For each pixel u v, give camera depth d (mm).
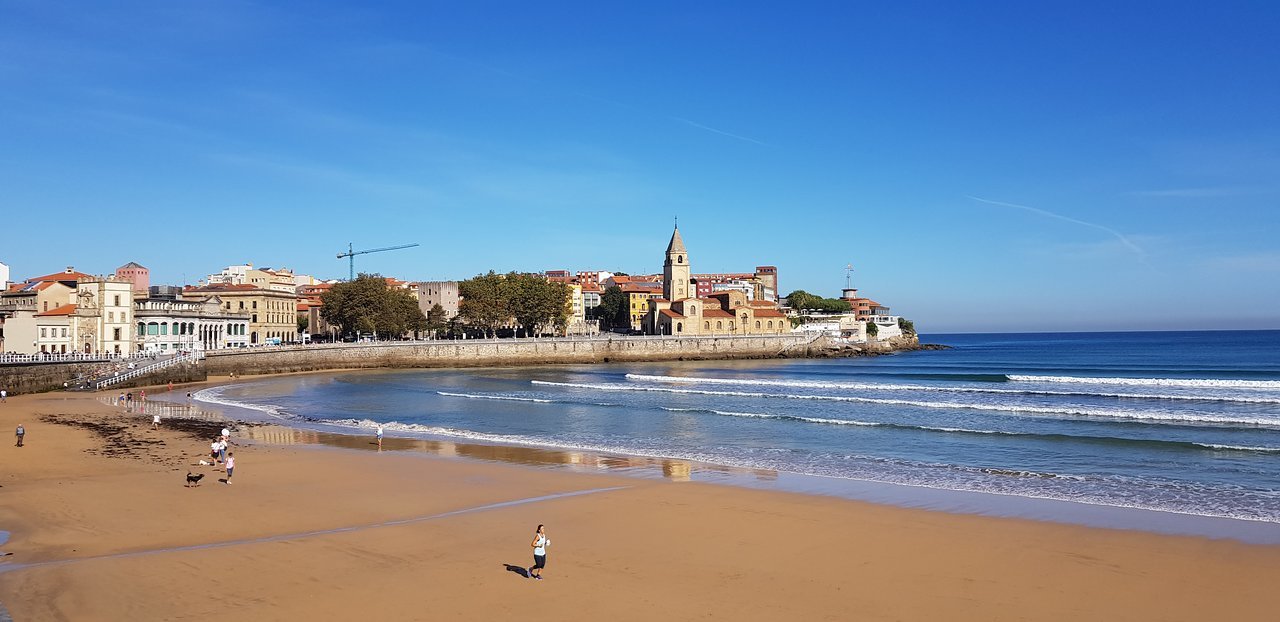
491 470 42531
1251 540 27953
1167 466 42031
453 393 91125
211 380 110750
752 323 197125
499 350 157375
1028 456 45844
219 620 20438
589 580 23938
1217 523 30359
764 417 65188
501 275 187500
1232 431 53281
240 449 48812
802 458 46344
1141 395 74500
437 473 41562
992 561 26031
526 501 34969
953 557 26453
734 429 58750
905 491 36750
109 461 43531
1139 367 136875
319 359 135750
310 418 66625
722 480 39875
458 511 33062
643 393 90812
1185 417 58719
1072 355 196375
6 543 27594
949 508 33281
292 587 22938
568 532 29531
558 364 163500
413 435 56938
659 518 31672
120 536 28641
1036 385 93625
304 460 45188
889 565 25641
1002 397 79875
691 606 21859
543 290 175750
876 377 116625
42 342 109375
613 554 26688
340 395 89188
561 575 24375
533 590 22938
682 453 48469
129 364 95812
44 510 32344
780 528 30156
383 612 21062
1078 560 26031
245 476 40281
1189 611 21719
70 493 35500
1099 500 34562
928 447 49656
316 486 38031
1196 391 79500
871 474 41219
